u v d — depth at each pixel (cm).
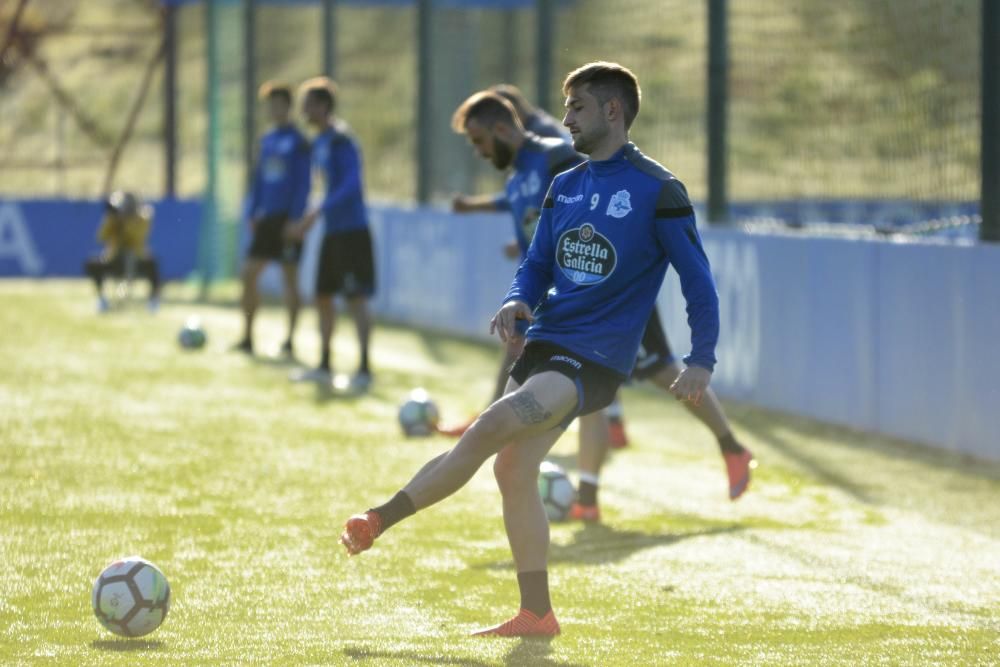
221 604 1684
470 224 5100
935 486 2577
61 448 2769
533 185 2417
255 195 4419
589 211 1552
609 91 1548
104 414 3209
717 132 3784
